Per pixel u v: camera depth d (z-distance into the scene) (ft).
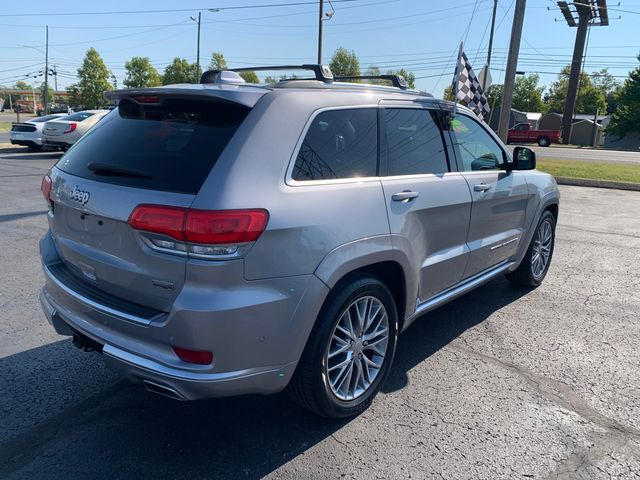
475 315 15.70
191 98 8.86
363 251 9.51
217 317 7.64
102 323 8.84
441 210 11.81
